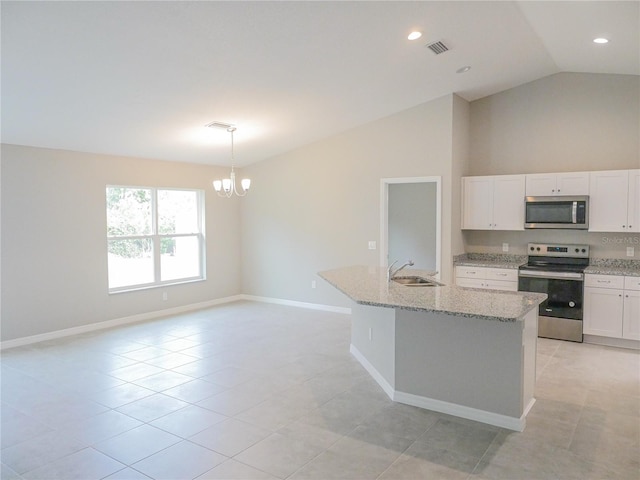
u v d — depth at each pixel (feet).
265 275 25.67
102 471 8.74
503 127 20.56
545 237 19.85
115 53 11.75
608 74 18.31
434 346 11.34
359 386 13.07
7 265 16.98
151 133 18.17
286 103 17.19
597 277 17.01
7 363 15.17
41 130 16.14
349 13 11.71
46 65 11.76
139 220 21.84
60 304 18.51
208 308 24.02
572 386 12.99
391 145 20.79
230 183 20.45
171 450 9.52
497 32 13.97
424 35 13.52
